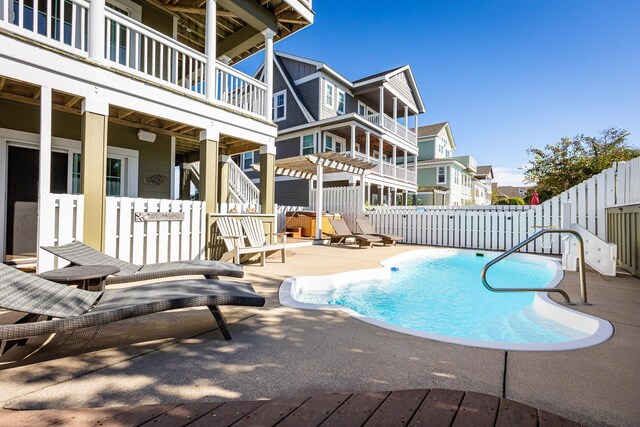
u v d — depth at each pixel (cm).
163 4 834
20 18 450
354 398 179
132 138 816
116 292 289
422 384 200
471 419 158
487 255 968
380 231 1351
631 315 342
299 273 589
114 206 529
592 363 230
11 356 238
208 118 687
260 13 791
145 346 260
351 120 1672
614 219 679
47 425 155
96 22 523
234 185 1149
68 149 701
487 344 266
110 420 159
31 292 239
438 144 3050
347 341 273
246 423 155
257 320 329
